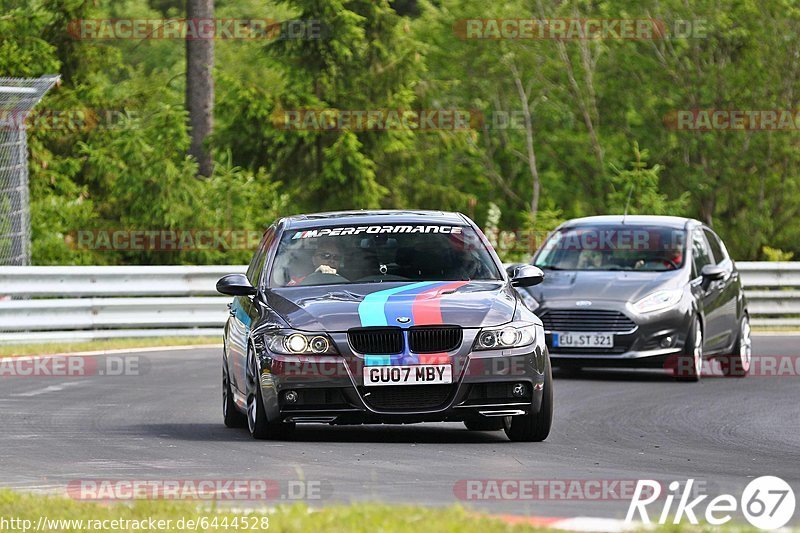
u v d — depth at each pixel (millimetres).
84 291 66250
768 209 124562
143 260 87250
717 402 43688
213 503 21812
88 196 96312
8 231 69875
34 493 24828
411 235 35969
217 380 49875
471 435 34875
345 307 32406
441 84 111125
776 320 80938
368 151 99250
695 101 125625
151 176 85750
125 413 40344
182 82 159250
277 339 32281
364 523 19859
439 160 134125
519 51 130125
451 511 20859
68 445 32938
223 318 69500
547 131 134125
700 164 128875
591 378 51188
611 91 130750
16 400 43656
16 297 65625
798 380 51875
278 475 27516
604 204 129250
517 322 32500
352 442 33125
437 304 32469
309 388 31812
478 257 35562
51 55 97812
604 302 49906
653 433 35938
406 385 31656
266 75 122188
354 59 99875
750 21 123438
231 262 86875
